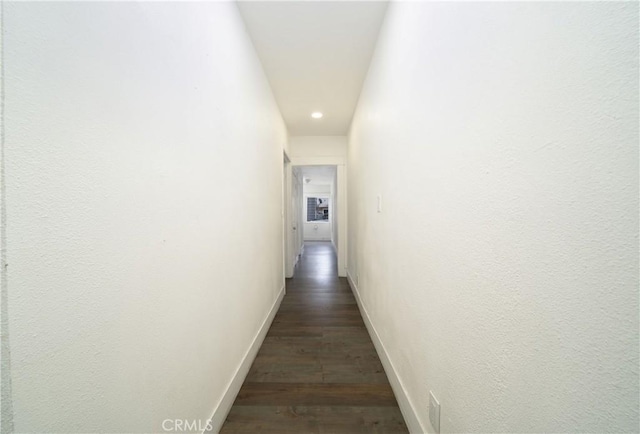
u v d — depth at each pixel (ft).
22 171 1.36
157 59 2.42
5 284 1.30
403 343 4.09
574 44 1.33
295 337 6.75
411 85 3.66
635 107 1.10
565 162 1.39
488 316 2.04
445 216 2.71
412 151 3.64
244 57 5.11
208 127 3.49
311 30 5.41
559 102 1.41
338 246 13.47
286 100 8.72
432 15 2.98
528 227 1.64
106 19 1.86
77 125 1.64
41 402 1.46
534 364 1.61
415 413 3.56
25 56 1.37
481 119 2.09
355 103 9.03
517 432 1.75
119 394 1.96
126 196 2.04
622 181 1.15
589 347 1.30
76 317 1.64
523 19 1.65
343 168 12.92
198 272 3.19
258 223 6.17
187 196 2.94
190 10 3.05
